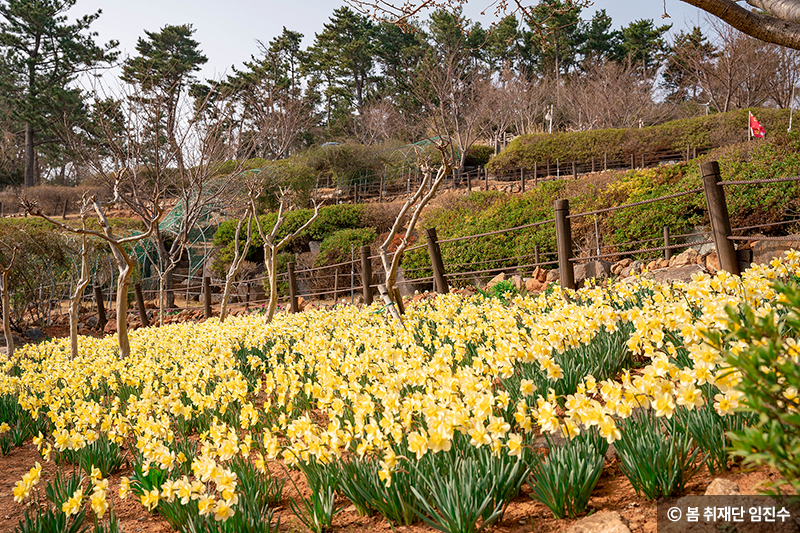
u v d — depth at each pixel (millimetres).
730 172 9477
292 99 22203
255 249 18375
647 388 1851
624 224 10320
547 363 2576
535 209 12523
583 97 32812
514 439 1949
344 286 15133
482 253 12086
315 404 3869
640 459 1878
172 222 18828
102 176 14750
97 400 5285
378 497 2129
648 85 32781
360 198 25203
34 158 44469
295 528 2279
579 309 3420
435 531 1989
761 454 966
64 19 37938
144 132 14617
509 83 32125
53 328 15008
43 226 17172
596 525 1712
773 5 2885
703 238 9258
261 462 2586
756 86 24953
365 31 45625
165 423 3057
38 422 4637
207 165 14867
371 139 35719
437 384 2670
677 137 21031
